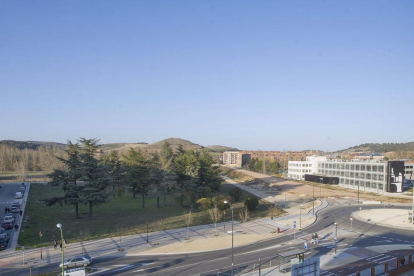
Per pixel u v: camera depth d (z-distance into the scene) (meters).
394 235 51.84
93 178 63.38
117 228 55.00
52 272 35.56
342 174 123.19
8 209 70.19
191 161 79.06
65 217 64.00
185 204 81.44
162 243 47.41
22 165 135.75
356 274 32.66
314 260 30.78
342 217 66.25
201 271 35.75
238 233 53.53
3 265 38.09
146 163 78.81
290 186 123.25
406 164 117.06
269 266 37.25
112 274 34.88
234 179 165.00
